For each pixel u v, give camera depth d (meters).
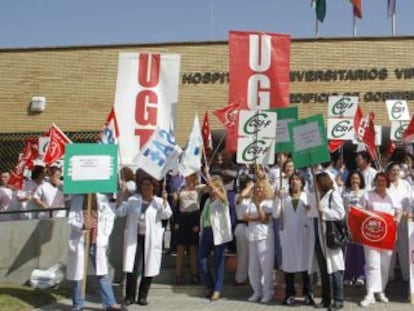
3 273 10.98
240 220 10.76
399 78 17.67
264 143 10.48
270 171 12.12
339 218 9.07
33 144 13.84
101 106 18.50
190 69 18.30
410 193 10.29
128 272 9.70
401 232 10.19
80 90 18.62
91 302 9.94
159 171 9.77
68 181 8.76
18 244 11.05
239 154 10.52
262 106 11.73
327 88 17.94
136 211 9.80
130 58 10.90
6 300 9.26
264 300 9.89
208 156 15.39
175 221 11.34
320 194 9.38
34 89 18.84
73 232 9.12
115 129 10.29
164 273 11.33
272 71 11.75
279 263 10.15
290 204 9.74
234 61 11.79
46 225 11.23
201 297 10.41
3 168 18.77
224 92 18.12
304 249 9.62
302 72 18.03
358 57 17.88
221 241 10.19
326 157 9.17
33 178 12.11
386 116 17.61
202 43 18.31
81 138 18.50
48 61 18.84
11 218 12.38
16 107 18.88
